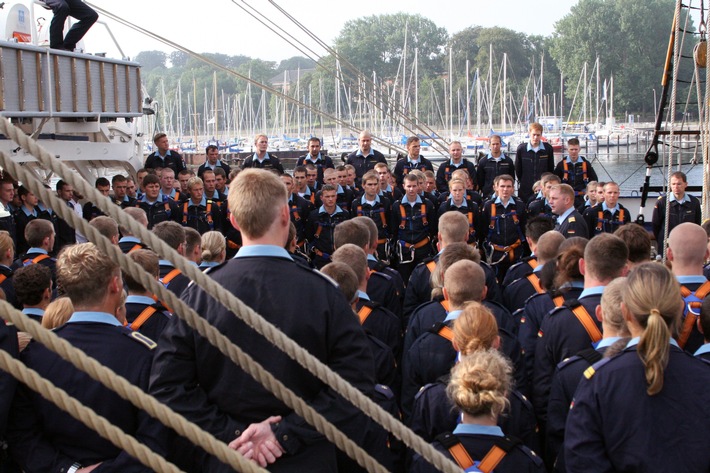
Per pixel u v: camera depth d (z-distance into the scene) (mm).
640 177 28484
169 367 2594
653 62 90562
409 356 4086
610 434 2615
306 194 10766
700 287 4031
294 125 92000
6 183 8305
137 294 4180
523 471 2963
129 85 9391
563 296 4461
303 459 2574
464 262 4137
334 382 1984
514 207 9164
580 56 89750
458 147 12102
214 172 10602
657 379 2545
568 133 67188
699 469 2531
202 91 116750
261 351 2547
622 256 3900
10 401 2863
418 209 9336
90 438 2885
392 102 13875
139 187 10297
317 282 2676
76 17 8719
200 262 5691
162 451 2826
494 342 3410
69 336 2973
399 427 2029
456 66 100562
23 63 7480
